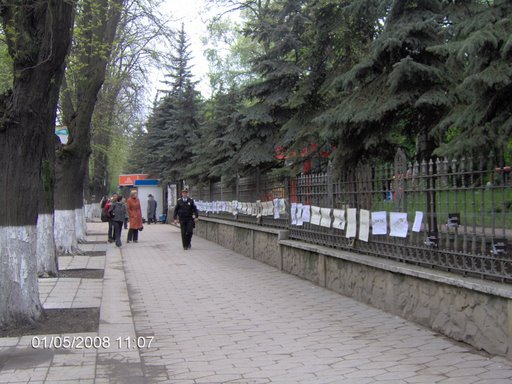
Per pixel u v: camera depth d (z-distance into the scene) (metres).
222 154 17.59
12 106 6.52
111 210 19.41
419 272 6.56
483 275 5.69
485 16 6.06
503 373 4.83
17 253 6.66
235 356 5.77
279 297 9.17
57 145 15.25
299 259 11.33
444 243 6.42
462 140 5.87
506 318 5.15
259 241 14.64
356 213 8.73
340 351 5.83
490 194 5.59
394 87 7.70
